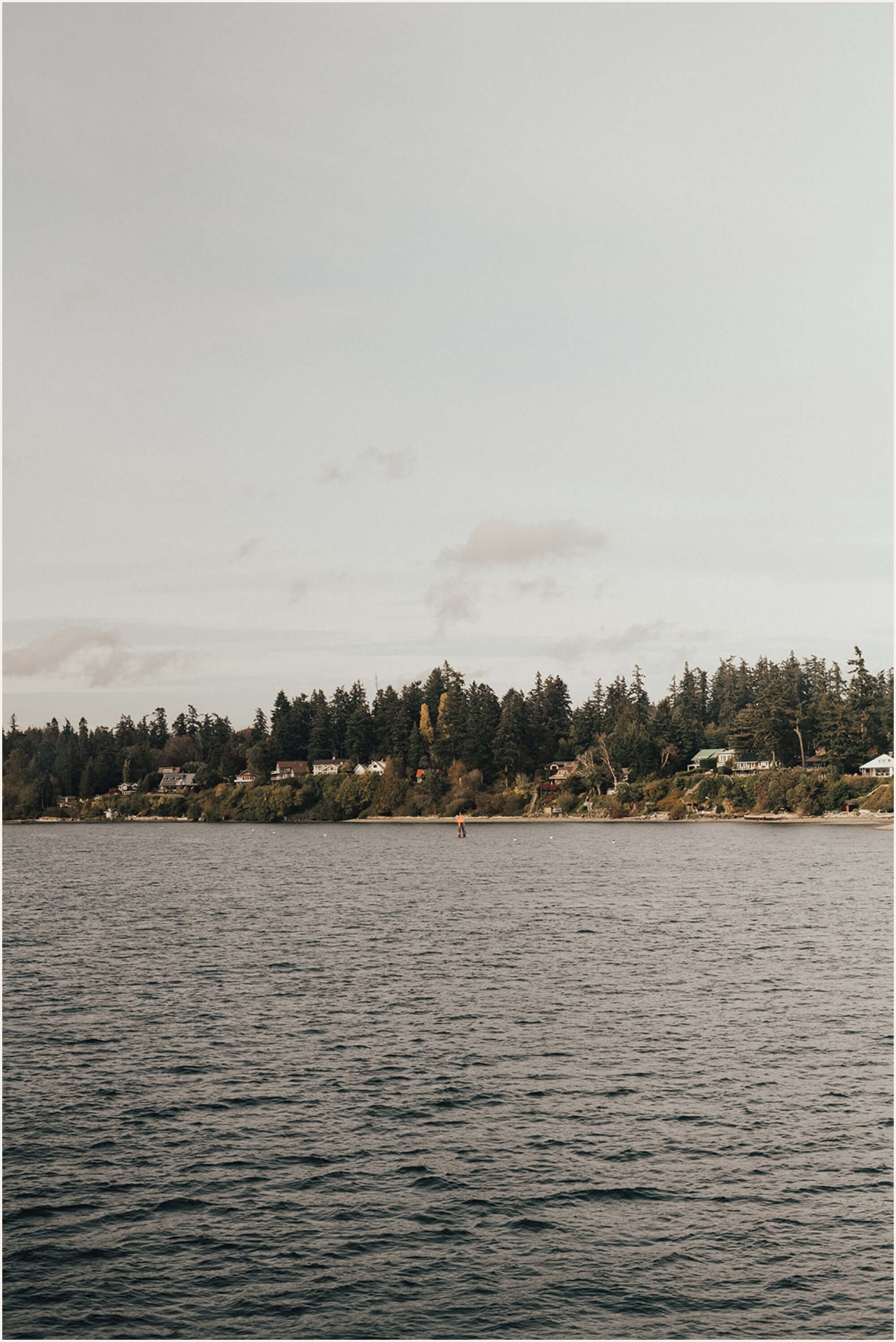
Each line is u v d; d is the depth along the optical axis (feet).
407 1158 88.07
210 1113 99.09
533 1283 69.00
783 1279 69.36
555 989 154.30
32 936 219.20
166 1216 78.18
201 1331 64.18
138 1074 111.14
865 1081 107.34
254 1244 73.92
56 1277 69.92
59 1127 95.35
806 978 161.79
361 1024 132.36
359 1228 76.23
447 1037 125.80
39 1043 123.75
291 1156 88.74
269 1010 141.08
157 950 197.47
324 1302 66.90
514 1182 83.56
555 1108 99.81
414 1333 63.72
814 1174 84.79
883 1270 70.33
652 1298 67.26
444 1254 72.64
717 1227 76.13
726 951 191.01
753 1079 108.37
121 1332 64.08
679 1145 90.63
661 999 146.82
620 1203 79.87
